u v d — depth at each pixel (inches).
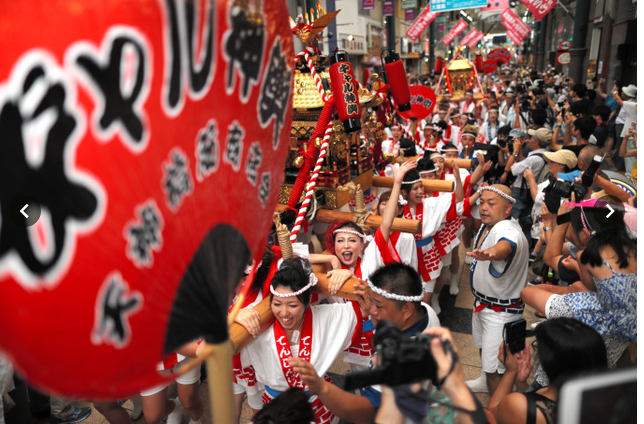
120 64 19.1
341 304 85.1
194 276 25.0
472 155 236.1
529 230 160.2
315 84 110.4
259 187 32.4
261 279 86.5
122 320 20.7
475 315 117.5
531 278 167.8
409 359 38.4
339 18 660.1
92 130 18.4
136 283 21.0
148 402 92.1
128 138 19.7
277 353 78.1
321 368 79.1
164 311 23.0
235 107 27.9
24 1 16.6
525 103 354.3
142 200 20.7
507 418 55.2
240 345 71.0
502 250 97.8
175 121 22.4
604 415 20.2
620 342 74.0
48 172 17.4
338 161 122.7
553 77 750.5
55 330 18.6
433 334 44.3
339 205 119.8
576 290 88.7
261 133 31.5
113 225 19.4
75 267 18.4
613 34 446.3
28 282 17.5
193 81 23.5
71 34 17.5
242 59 28.0
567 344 55.0
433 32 1099.3
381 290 68.4
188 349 79.5
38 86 17.0
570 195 103.0
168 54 21.5
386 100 141.2
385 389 39.3
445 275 167.0
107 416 96.6
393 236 124.7
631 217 75.3
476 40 767.1
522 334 73.3
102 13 18.3
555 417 52.4
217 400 28.9
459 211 144.9
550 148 215.3
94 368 20.2
